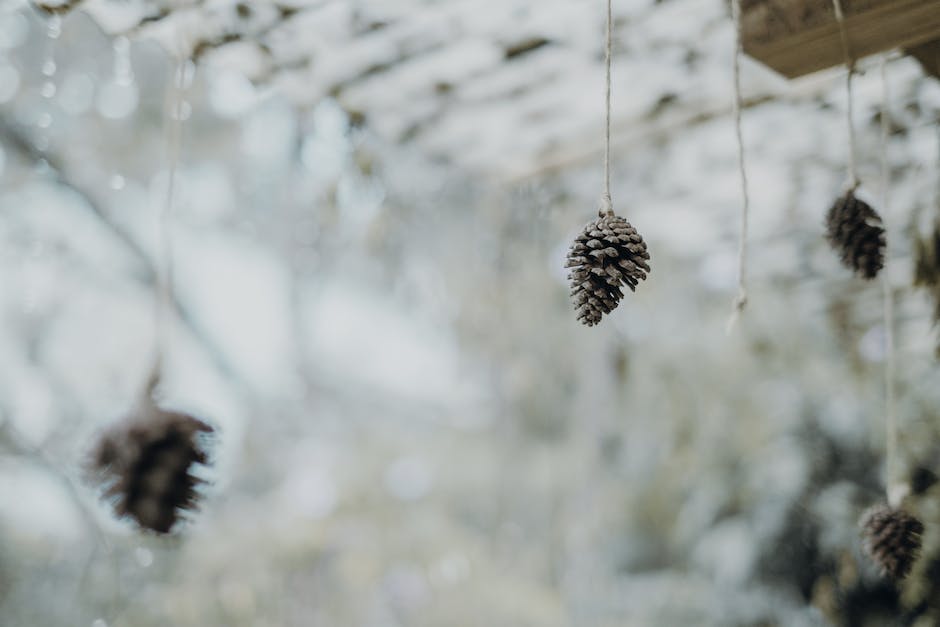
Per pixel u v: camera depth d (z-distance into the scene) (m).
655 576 3.97
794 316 3.43
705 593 3.47
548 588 4.79
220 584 3.93
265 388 5.65
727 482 3.59
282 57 1.87
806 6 1.50
